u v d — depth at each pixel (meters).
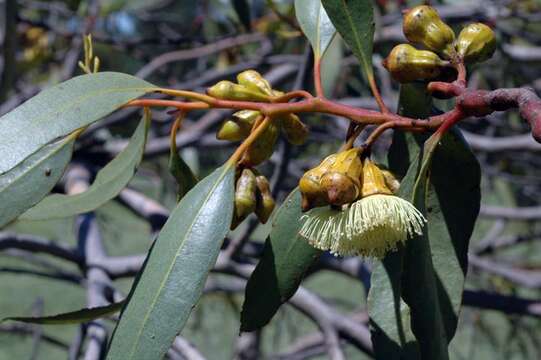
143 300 0.40
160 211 0.81
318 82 0.42
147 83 0.42
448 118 0.40
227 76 1.05
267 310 0.44
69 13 1.17
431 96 0.45
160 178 1.23
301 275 0.43
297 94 0.42
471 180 0.44
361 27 0.43
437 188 0.44
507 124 1.23
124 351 0.40
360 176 0.40
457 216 0.44
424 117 0.45
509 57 1.04
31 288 2.19
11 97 1.19
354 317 0.95
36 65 1.13
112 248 2.02
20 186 0.43
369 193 0.39
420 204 0.41
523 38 1.14
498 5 1.06
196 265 0.41
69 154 0.43
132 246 2.08
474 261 1.01
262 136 0.43
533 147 1.02
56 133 0.40
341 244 0.40
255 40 1.12
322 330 0.69
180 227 0.41
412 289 0.41
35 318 0.43
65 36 1.15
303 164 1.21
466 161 0.44
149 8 1.40
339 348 0.68
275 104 0.41
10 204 0.43
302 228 0.40
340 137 1.17
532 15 1.07
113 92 0.41
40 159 0.43
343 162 0.40
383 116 0.41
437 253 0.44
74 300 2.13
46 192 0.43
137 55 1.30
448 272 0.44
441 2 1.04
